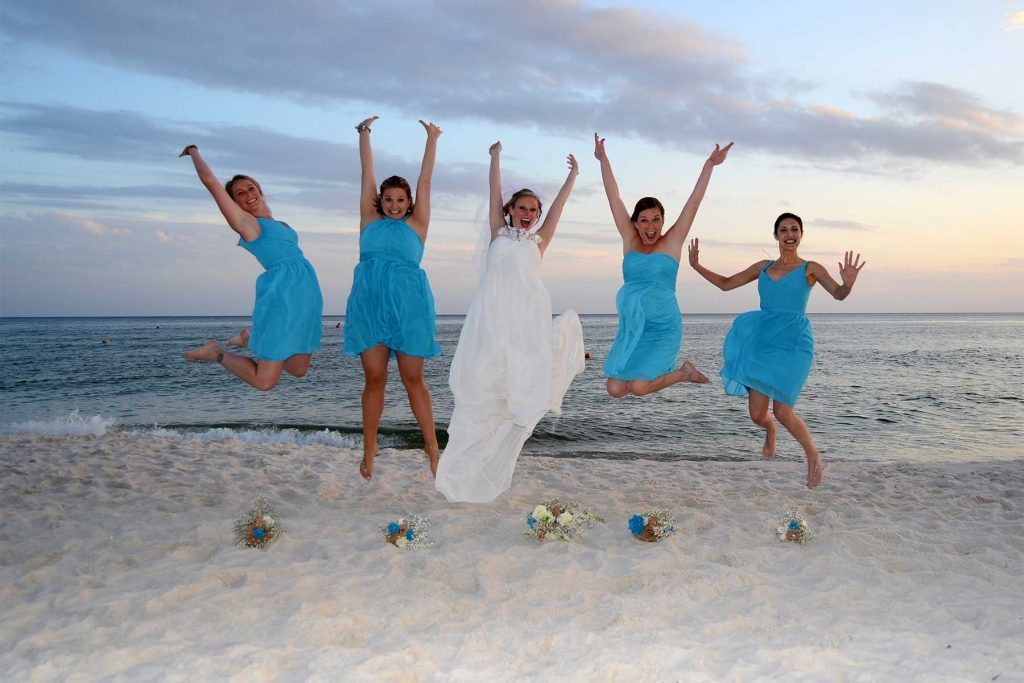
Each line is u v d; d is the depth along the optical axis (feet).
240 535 17.51
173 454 31.17
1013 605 14.14
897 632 12.78
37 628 12.80
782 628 13.05
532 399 17.70
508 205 19.42
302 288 18.80
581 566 16.14
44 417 57.21
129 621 12.87
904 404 67.05
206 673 10.92
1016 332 277.23
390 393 75.51
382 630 12.86
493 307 18.60
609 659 11.46
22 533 18.28
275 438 43.65
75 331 274.57
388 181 19.52
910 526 19.95
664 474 29.22
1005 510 22.57
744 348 22.12
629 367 20.06
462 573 15.75
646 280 20.56
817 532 19.07
